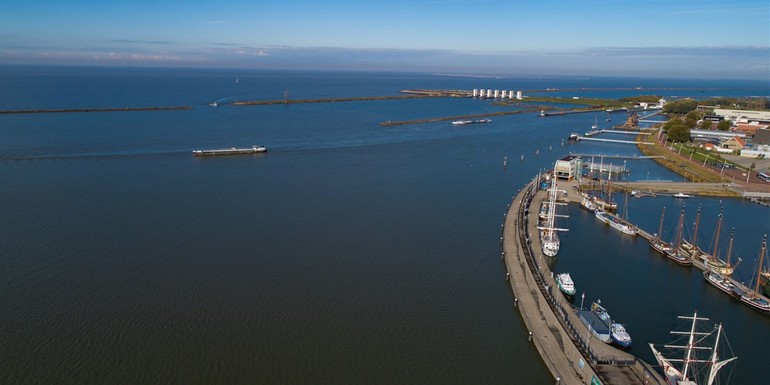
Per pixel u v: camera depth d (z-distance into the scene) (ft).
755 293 319.68
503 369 248.32
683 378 226.99
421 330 277.23
